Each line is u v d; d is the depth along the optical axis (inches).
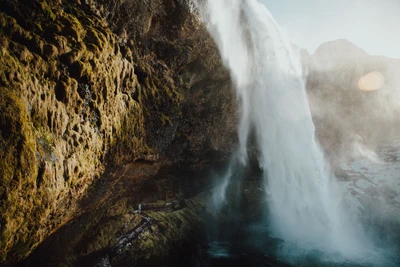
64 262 382.0
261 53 690.2
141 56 423.5
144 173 485.1
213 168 740.0
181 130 540.7
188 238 583.2
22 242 245.0
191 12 458.0
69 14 296.8
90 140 300.8
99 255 435.5
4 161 196.5
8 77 208.2
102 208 439.8
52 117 247.6
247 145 740.0
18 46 227.8
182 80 506.0
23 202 216.8
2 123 196.9
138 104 401.7
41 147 232.5
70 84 269.0
